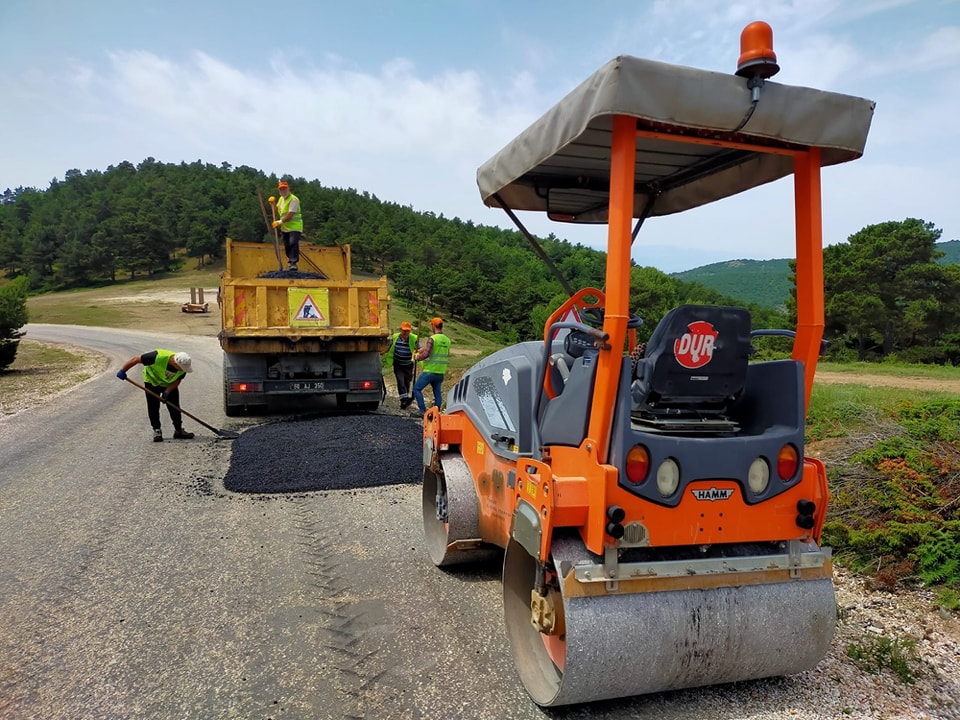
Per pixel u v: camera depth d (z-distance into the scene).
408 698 3.11
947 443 5.12
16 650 3.60
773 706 3.00
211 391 14.09
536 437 3.35
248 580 4.50
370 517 5.86
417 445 8.30
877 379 11.73
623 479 2.71
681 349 2.88
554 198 4.34
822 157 3.04
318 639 3.69
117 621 3.92
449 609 4.06
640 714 2.95
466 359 22.52
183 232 112.44
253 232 108.88
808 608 2.93
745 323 2.96
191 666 3.42
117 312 53.88
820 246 2.98
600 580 2.71
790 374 2.98
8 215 139.50
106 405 12.47
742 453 2.85
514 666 3.35
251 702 3.10
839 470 5.35
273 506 6.18
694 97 2.56
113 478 7.13
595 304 4.18
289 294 10.00
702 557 2.93
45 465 7.73
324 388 10.49
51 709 3.06
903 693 3.11
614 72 2.48
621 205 2.66
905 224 29.50
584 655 2.64
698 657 2.79
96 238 98.69
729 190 3.85
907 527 4.41
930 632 3.70
